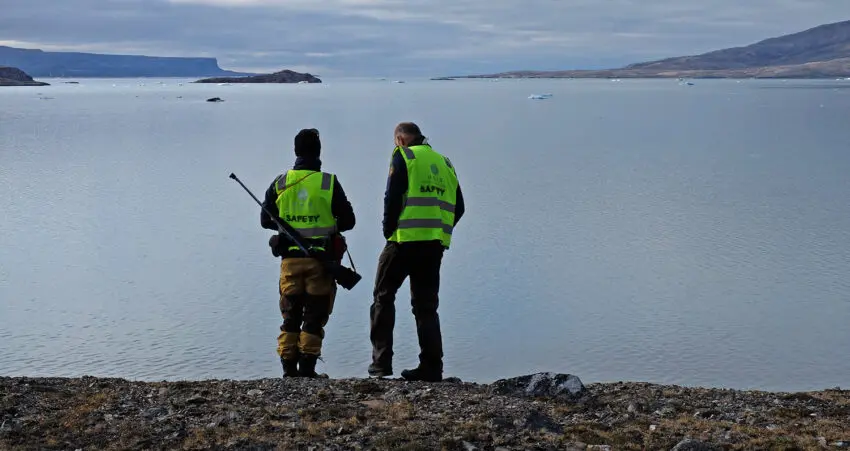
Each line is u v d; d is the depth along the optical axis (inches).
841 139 4330.7
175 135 4591.5
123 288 1123.9
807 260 1371.8
